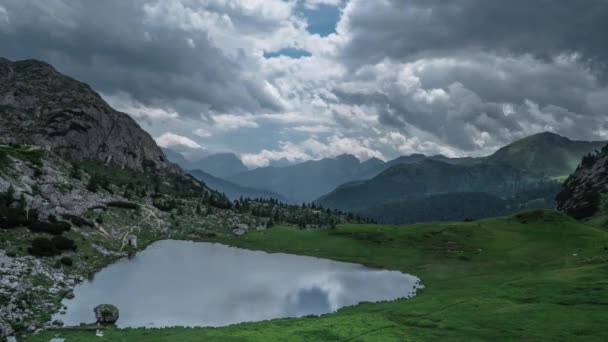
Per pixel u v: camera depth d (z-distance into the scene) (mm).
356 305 81688
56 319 63844
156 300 81750
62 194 157625
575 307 62031
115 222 165250
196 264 129500
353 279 113812
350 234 189875
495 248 147625
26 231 103312
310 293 95562
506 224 179875
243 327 61406
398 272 125938
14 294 68188
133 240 148125
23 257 86688
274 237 198250
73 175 196875
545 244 146375
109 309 66312
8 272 75750
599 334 50719
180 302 81562
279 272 123375
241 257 151750
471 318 62750
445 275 115625
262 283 105750
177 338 54531
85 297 79062
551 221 176125
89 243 120812
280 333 56656
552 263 117188
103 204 179500
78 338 53938
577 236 154250
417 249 155750
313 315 72875
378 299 89188
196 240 187625
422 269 127062
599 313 58062
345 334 55781
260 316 74938
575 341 49531
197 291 92688
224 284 102188
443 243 159000
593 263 100562
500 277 102750
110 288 88188
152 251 147750
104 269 107125
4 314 60156
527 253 136125
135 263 121438
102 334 56312
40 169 166000
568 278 80750
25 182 143750
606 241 138250
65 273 91000
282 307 82125
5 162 149375
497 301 70562
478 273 115188
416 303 77000
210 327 63688
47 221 117188
